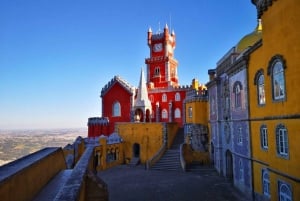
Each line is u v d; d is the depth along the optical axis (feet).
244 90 70.69
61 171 59.11
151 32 202.59
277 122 52.24
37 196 37.37
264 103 59.41
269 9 53.72
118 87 173.99
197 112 123.65
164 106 177.27
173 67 203.92
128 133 141.28
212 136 112.47
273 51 52.65
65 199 23.89
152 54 200.64
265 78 57.72
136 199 71.26
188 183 87.81
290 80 46.75
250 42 78.89
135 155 141.69
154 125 134.92
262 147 60.64
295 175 45.52
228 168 92.12
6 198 25.99
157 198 71.87
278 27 50.34
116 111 173.58
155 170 112.88
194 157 119.34
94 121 171.32
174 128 142.51
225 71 87.66
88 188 41.78
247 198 69.67
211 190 78.89
